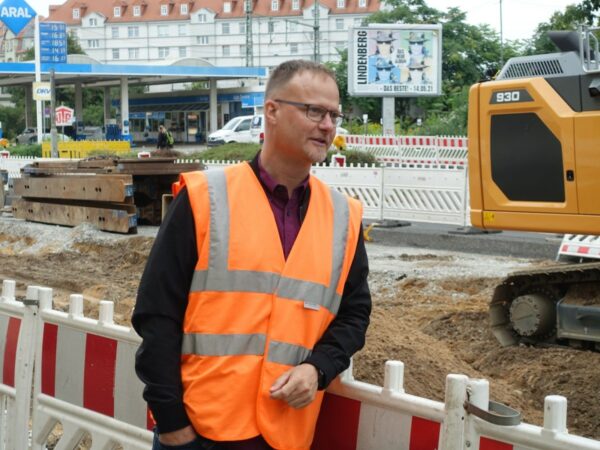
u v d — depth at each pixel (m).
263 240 3.27
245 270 3.24
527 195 8.40
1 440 5.29
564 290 8.59
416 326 9.84
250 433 3.21
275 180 3.35
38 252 16.39
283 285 3.27
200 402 3.23
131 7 128.75
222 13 124.88
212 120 66.94
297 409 3.31
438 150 30.95
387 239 16.55
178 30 126.88
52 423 4.87
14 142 64.31
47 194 18.31
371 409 3.50
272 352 3.22
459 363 7.42
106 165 18.31
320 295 3.30
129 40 129.00
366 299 3.49
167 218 3.31
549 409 2.89
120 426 4.41
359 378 6.24
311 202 3.40
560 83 8.16
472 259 14.13
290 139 3.28
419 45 32.59
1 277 13.81
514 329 8.79
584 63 8.03
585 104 8.02
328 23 117.56
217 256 3.23
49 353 4.87
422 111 59.41
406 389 6.32
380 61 32.53
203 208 3.26
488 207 8.68
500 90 8.51
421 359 6.90
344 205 3.49
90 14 129.25
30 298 4.96
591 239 9.60
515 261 13.82
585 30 8.06
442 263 13.70
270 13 120.88
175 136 73.12
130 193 16.58
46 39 43.47
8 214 21.20
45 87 36.59
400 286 12.10
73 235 16.73
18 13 41.38
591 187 7.96
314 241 3.33
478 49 61.44
